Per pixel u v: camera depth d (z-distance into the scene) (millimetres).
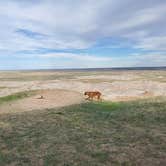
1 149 9609
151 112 15141
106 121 13578
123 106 18406
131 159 8211
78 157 8555
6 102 21719
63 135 11086
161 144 9523
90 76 84375
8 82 62281
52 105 20188
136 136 10633
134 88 41625
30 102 21312
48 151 9219
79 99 22938
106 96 33625
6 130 12195
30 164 8156
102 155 8656
